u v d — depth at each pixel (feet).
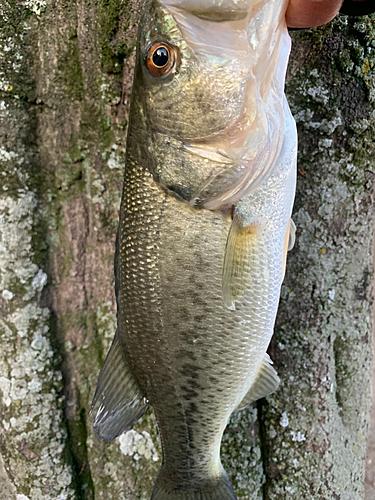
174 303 0.72
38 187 1.02
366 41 0.88
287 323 1.00
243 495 1.05
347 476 1.06
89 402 1.11
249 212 0.71
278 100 0.68
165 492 0.85
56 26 0.95
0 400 1.05
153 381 0.78
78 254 1.07
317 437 1.01
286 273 0.99
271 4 0.62
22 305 1.02
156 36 0.64
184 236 0.70
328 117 0.91
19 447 1.04
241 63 0.63
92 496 1.12
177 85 0.65
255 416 1.07
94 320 1.10
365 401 1.09
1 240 1.00
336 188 0.94
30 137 1.00
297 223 0.97
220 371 0.74
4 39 0.94
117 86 0.97
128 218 0.74
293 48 0.90
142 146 0.70
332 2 0.63
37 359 1.04
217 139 0.67
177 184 0.69
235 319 0.73
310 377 1.00
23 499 1.07
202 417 0.78
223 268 0.70
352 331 1.03
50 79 0.98
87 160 1.02
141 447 1.10
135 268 0.74
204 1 0.61
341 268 0.99
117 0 0.92
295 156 0.73
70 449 1.09
